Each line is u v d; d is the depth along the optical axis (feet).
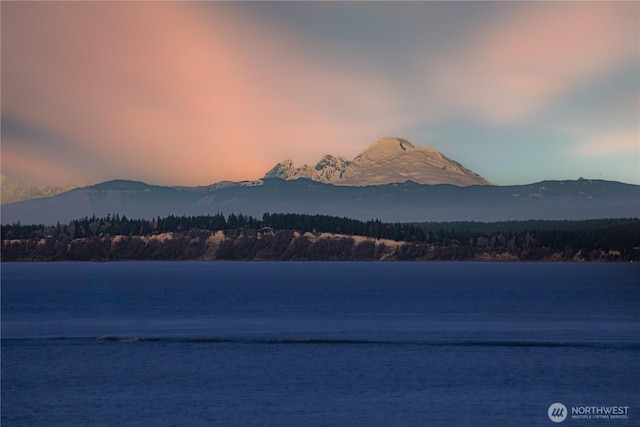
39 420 519.60
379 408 546.67
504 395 588.50
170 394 591.37
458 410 542.16
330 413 533.14
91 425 506.07
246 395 586.45
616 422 519.19
